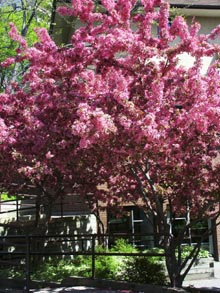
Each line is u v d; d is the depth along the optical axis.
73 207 15.54
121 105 6.27
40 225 12.28
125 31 7.13
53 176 9.95
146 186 8.81
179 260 8.21
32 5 18.61
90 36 7.43
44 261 11.05
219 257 15.42
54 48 7.54
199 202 8.66
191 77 6.84
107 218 14.62
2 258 11.18
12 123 8.52
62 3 15.38
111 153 6.73
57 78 7.59
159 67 6.77
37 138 7.80
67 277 8.84
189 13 17.41
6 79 18.09
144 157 7.07
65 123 7.28
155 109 6.50
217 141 7.71
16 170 9.14
